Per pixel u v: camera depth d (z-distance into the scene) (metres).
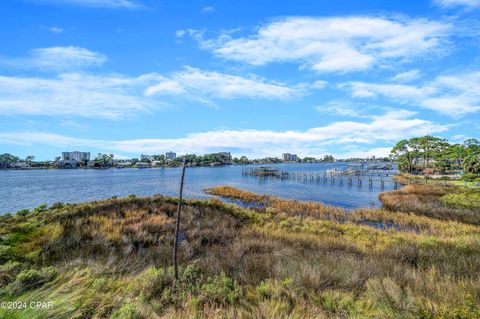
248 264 6.37
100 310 3.98
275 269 5.82
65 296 4.02
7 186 61.69
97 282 4.86
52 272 5.14
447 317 3.33
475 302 3.71
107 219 14.05
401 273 5.71
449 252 8.50
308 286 4.88
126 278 5.76
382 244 11.14
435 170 83.88
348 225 16.42
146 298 4.52
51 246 9.66
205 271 6.05
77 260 6.97
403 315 3.50
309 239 11.22
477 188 36.72
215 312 3.92
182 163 5.64
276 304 4.03
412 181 58.16
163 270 5.79
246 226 15.37
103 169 197.12
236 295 4.57
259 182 68.81
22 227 12.31
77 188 56.84
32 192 49.31
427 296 4.18
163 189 53.16
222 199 34.41
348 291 4.75
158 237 11.88
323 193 43.84
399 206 24.94
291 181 71.81
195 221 14.88
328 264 6.21
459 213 21.22
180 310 4.12
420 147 92.69
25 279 4.66
